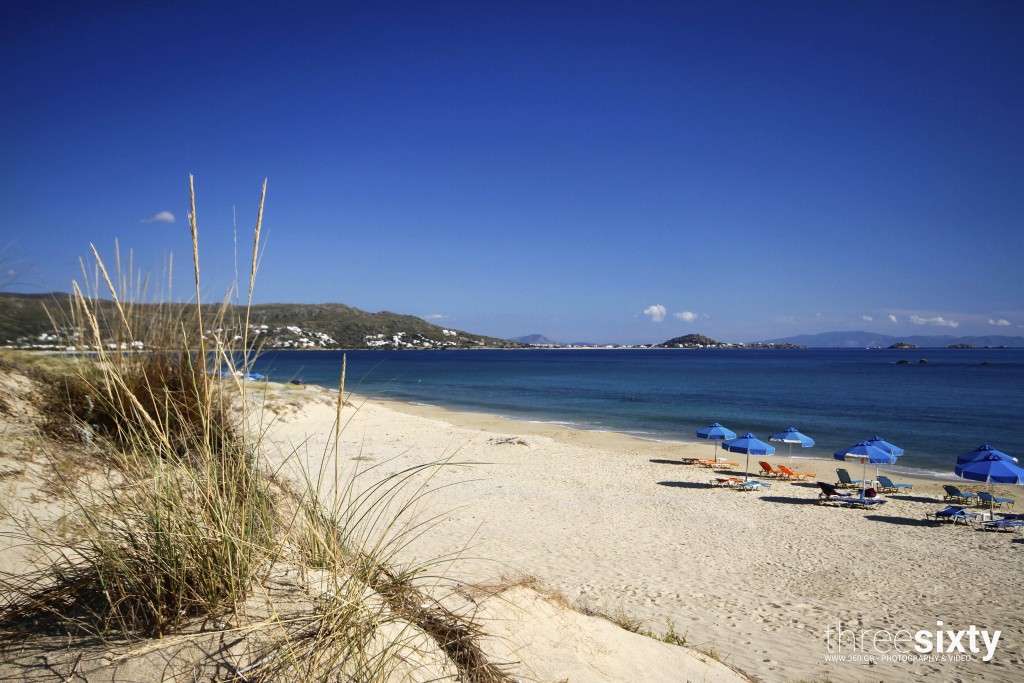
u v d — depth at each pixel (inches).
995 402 2018.9
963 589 421.7
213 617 77.0
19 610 77.5
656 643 183.8
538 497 636.1
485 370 4069.9
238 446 92.0
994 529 598.2
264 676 67.3
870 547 522.0
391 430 1009.5
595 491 698.2
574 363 5565.9
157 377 128.7
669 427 1382.9
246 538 83.5
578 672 128.1
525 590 165.6
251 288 93.0
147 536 80.2
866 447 778.8
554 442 1054.4
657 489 737.6
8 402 145.6
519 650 126.0
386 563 93.5
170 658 69.3
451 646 91.5
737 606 366.0
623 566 432.8
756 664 261.0
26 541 93.1
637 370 4229.8
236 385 93.7
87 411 133.8
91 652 70.0
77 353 146.6
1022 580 443.2
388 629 83.8
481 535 459.2
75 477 101.0
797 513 644.7
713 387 2650.1
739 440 832.3
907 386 2768.2
